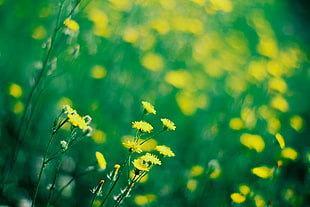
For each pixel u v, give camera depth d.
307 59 3.23
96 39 1.79
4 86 1.58
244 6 3.21
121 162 1.53
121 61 1.80
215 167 1.47
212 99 2.11
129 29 1.87
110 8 2.05
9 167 1.33
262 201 1.44
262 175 1.34
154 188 1.52
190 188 1.49
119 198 1.14
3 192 1.33
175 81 1.86
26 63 1.64
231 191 1.53
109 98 1.67
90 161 1.51
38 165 1.46
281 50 3.01
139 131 1.18
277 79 2.06
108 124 1.60
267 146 1.66
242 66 2.49
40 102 1.51
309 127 2.33
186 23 2.19
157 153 1.58
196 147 1.68
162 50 2.20
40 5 1.84
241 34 2.83
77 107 1.60
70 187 1.45
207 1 2.40
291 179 1.79
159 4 2.30
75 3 1.31
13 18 1.78
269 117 1.88
